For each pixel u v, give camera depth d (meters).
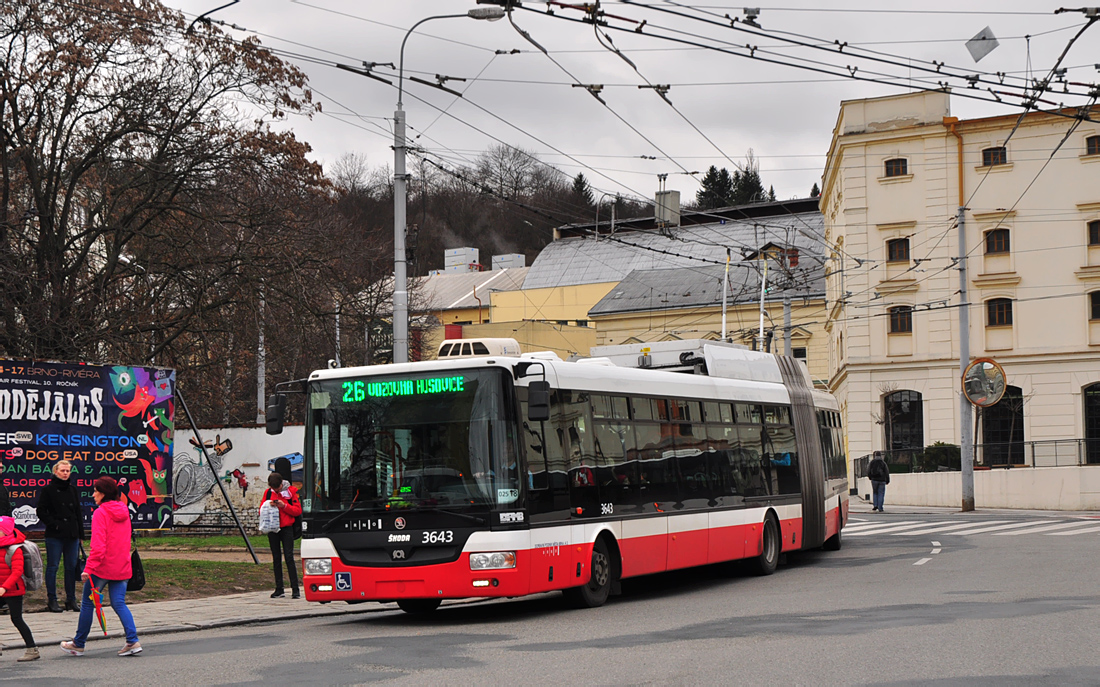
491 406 13.51
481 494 13.29
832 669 8.91
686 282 71.81
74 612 14.80
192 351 30.44
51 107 27.78
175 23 28.17
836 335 57.66
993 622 11.60
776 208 73.75
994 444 43.22
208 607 15.66
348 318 29.84
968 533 27.94
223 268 28.16
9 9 26.50
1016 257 49.06
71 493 15.02
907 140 50.72
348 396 13.99
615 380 15.75
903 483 45.72
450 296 89.25
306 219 29.73
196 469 28.25
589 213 87.12
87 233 28.94
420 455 13.58
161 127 28.02
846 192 51.81
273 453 28.09
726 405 18.81
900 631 11.06
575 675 8.93
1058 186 48.56
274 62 29.25
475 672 9.22
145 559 20.28
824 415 23.70
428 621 13.88
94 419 17.72
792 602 14.50
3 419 17.08
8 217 28.31
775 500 20.06
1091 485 40.69
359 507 13.60
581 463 14.61
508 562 13.12
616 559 15.18
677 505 16.70
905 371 50.62
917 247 50.53
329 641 11.83
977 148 49.69
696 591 17.03
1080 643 10.07
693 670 9.04
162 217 29.19
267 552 23.28
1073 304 48.25
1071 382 48.19
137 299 29.02
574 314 79.69
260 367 39.84
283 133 29.84
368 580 13.44
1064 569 18.08
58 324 27.12
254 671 9.62
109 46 27.25
